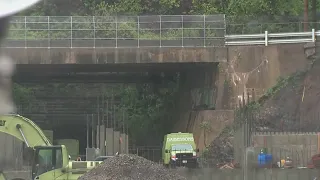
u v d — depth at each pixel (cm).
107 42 14462
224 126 13688
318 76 13125
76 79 18862
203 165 12444
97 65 14875
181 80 18350
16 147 11600
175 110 18525
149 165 7588
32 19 14325
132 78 19412
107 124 17325
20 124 8088
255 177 8988
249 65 14238
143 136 19075
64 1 19375
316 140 11075
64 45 14350
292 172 8950
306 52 13888
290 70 13950
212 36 14550
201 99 15550
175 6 19188
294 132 11588
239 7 17062
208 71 15162
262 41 14275
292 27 15088
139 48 14462
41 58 14238
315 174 8912
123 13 19312
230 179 9019
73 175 7731
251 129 11294
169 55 14512
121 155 7669
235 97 14088
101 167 7488
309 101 12875
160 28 14700
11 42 13962
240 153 10594
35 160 7744
